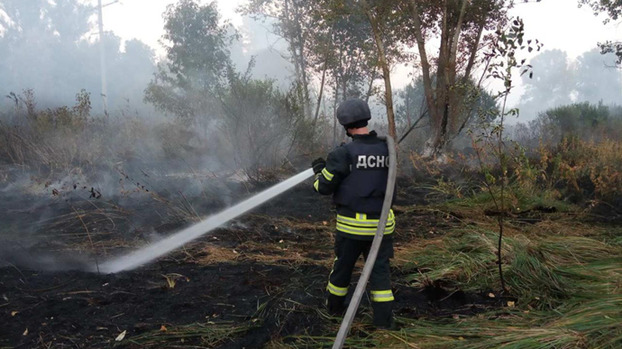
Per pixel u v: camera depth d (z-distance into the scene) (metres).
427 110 13.12
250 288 4.42
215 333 3.63
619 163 10.48
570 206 7.67
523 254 4.70
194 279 4.64
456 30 12.78
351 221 3.58
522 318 3.76
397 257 5.22
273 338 3.60
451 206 7.66
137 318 3.87
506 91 4.37
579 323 3.38
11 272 4.70
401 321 3.75
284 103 10.53
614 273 4.48
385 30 12.99
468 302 4.21
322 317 3.88
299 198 8.23
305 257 5.34
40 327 3.67
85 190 8.14
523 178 8.09
